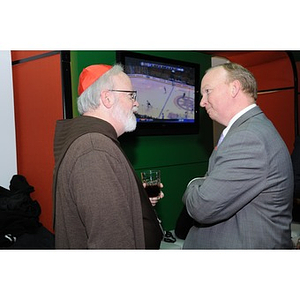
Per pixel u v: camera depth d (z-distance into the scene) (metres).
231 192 1.07
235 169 1.07
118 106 1.10
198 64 2.33
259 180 1.07
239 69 1.21
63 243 0.99
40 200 1.82
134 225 1.02
